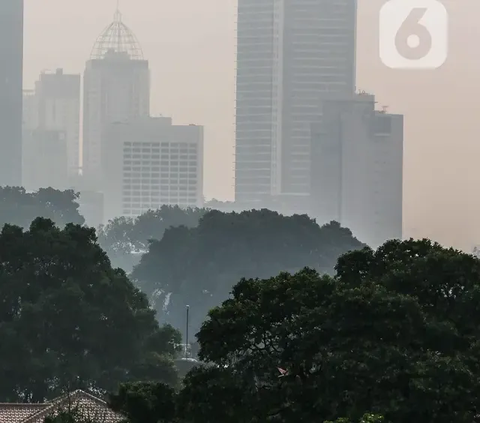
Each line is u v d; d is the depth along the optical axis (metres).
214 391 144.88
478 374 143.38
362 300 145.88
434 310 154.00
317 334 146.25
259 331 150.12
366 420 128.00
